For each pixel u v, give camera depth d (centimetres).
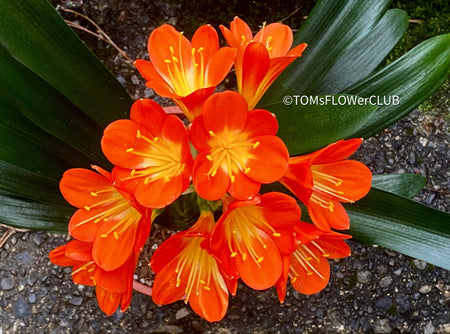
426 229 50
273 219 43
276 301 68
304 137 48
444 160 69
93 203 44
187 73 46
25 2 47
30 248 66
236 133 42
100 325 67
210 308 46
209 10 67
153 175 44
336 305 68
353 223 52
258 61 43
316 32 53
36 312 66
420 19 67
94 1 67
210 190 42
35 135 49
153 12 68
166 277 45
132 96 67
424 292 68
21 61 48
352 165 45
